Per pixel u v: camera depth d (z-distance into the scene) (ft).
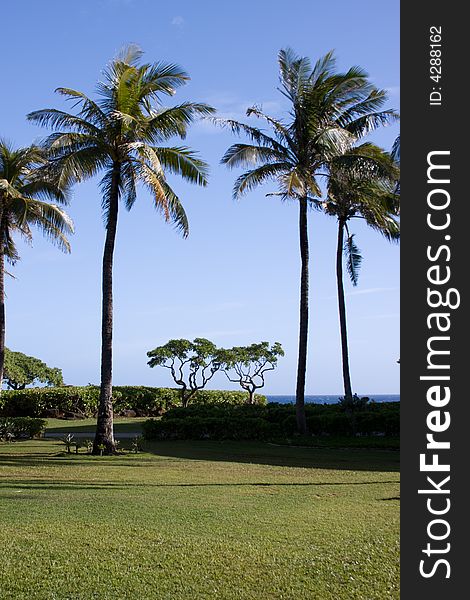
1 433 81.82
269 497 36.70
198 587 21.80
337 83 80.84
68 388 126.41
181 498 36.01
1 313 81.05
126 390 136.15
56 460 56.29
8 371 178.29
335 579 22.63
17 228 86.94
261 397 154.10
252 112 79.87
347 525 29.35
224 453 65.41
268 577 22.71
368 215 99.19
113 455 61.57
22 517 30.19
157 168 58.70
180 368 137.08
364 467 52.90
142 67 63.52
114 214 65.36
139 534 27.37
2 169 82.38
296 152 81.66
